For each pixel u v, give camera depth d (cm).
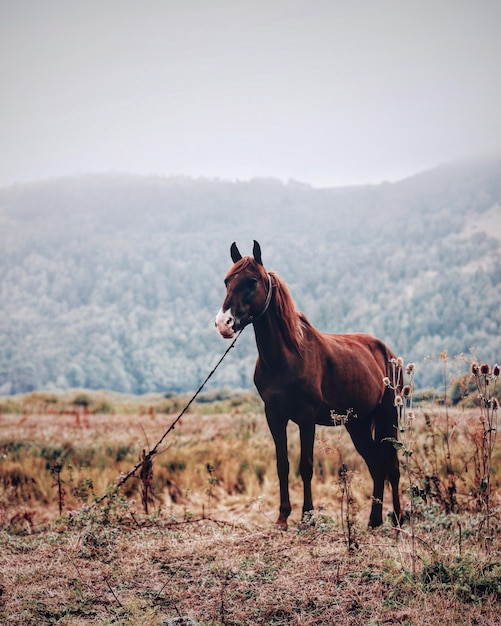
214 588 543
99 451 1452
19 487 1129
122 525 721
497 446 1007
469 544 620
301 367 718
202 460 1306
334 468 1212
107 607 517
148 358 19975
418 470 812
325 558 602
